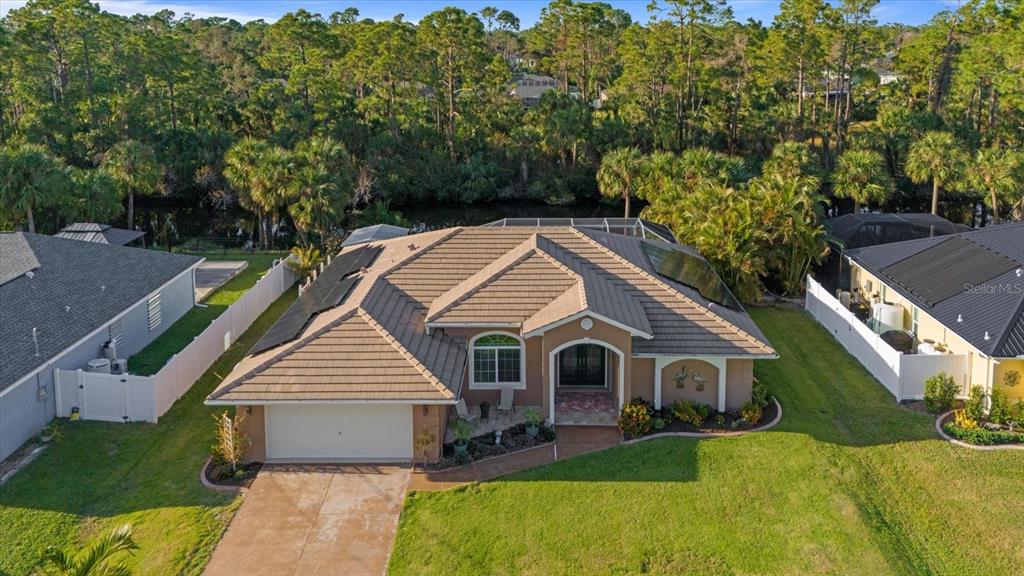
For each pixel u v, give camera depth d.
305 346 20.89
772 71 74.31
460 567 16.09
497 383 23.62
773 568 16.02
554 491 18.83
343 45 91.44
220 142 72.62
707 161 52.38
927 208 69.06
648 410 22.19
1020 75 63.88
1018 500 18.47
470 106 83.31
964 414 21.89
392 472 19.84
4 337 21.56
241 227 63.72
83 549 16.52
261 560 16.30
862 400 24.16
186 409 23.45
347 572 15.93
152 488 19.06
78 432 21.64
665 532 17.20
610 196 58.91
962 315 24.69
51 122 69.62
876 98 85.81
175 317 32.41
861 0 68.75
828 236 37.22
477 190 76.44
